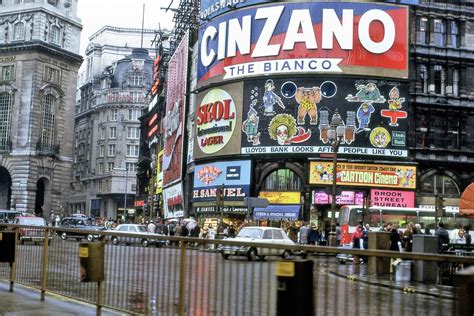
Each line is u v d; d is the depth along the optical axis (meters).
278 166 50.91
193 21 64.62
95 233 10.16
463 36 52.84
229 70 53.78
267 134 51.28
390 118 50.41
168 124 72.81
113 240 9.73
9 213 55.44
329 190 31.66
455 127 51.97
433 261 5.18
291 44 51.03
